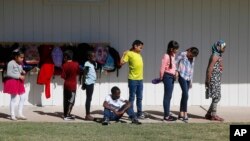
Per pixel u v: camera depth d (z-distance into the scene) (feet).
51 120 39.17
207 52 46.19
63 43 45.24
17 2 45.16
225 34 46.26
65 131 34.88
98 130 35.35
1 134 33.73
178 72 38.93
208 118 40.11
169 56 38.50
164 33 45.88
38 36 45.37
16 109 43.01
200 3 46.01
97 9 45.47
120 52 45.68
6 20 45.16
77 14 45.39
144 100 46.09
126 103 37.88
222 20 46.21
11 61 38.83
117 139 32.68
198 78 46.26
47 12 45.29
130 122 38.52
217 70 38.83
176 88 46.14
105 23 45.52
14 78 38.75
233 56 46.39
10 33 45.21
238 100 46.50
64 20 45.34
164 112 39.24
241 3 46.21
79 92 45.52
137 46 38.86
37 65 44.57
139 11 45.68
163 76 38.86
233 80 46.55
